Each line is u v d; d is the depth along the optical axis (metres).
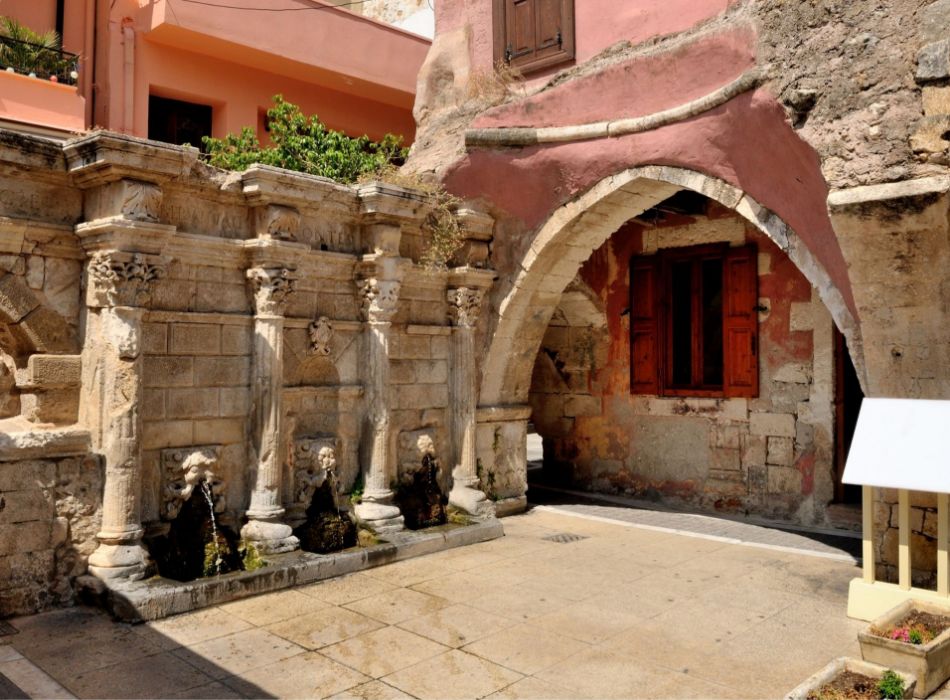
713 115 7.02
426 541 7.39
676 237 10.18
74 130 10.20
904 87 5.48
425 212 7.95
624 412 10.73
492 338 9.09
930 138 5.35
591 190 8.28
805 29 6.02
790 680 4.61
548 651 5.02
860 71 5.66
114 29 11.20
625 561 7.23
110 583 5.54
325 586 6.32
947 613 5.05
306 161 9.55
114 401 5.73
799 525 8.91
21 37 10.30
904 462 5.30
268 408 6.63
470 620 5.57
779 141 6.42
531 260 8.79
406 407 8.23
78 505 5.71
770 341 9.31
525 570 6.88
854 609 5.69
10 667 4.63
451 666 4.77
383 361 7.64
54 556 5.61
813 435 8.94
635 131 7.74
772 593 6.28
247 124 12.38
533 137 8.35
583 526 8.74
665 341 10.32
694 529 8.66
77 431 5.71
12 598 5.40
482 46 9.81
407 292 8.27
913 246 5.67
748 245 9.49
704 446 9.89
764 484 9.34
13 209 5.64
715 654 5.00
